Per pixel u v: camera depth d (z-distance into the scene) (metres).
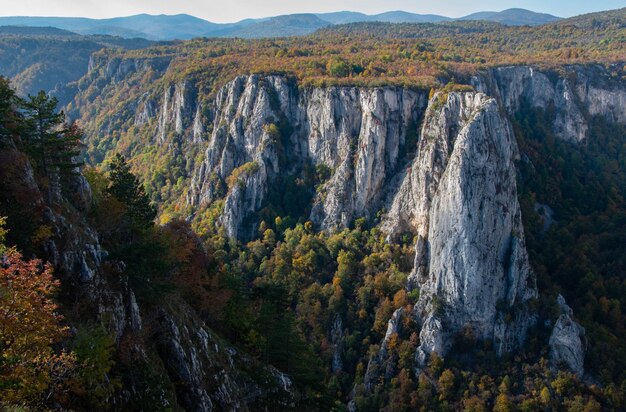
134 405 34.84
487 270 104.94
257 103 168.12
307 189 161.25
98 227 49.25
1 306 23.19
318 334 113.06
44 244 35.41
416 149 142.75
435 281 110.12
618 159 182.62
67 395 28.75
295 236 146.75
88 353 30.22
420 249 122.12
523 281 107.12
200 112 192.50
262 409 51.03
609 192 152.88
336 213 149.00
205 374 44.59
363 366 106.25
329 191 153.00
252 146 167.50
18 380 23.59
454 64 173.62
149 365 37.84
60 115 45.41
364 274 128.75
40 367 24.39
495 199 105.75
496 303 105.56
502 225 106.50
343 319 117.75
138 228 57.16
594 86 193.75
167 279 51.62
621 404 89.62
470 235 104.62
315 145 161.62
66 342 30.95
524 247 108.62
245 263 139.12
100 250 41.09
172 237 62.03
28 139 43.75
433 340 102.75
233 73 189.88
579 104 187.25
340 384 104.06
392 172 147.50
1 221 27.27
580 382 93.06
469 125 106.69
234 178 163.62
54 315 26.86
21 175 37.41
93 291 36.50
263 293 62.41
